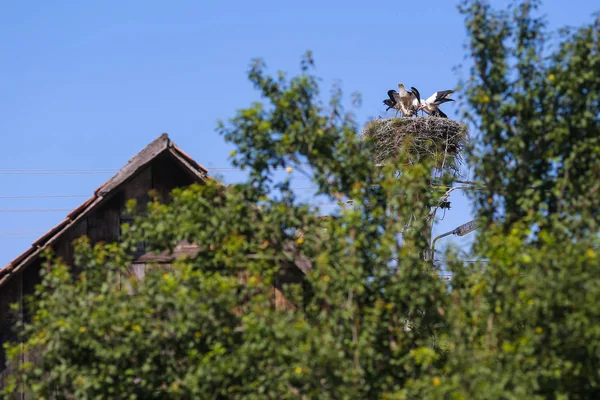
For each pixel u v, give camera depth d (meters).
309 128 26.83
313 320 25.97
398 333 25.77
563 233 24.70
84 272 26.53
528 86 26.42
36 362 32.00
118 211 32.88
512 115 26.58
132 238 27.69
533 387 22.64
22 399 31.50
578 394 24.64
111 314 25.20
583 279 22.62
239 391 25.14
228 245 26.17
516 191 26.72
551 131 26.08
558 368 23.28
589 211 25.25
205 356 25.00
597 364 23.78
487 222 26.73
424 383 23.47
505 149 26.48
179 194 27.23
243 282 28.00
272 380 24.55
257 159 26.92
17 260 31.84
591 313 22.55
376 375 25.42
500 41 26.62
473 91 26.52
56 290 26.00
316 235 26.47
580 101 25.72
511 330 24.98
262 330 24.22
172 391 25.19
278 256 26.89
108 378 25.05
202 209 26.92
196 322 25.27
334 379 23.88
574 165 26.02
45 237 32.12
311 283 26.53
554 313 23.69
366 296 26.31
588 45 25.67
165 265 32.28
